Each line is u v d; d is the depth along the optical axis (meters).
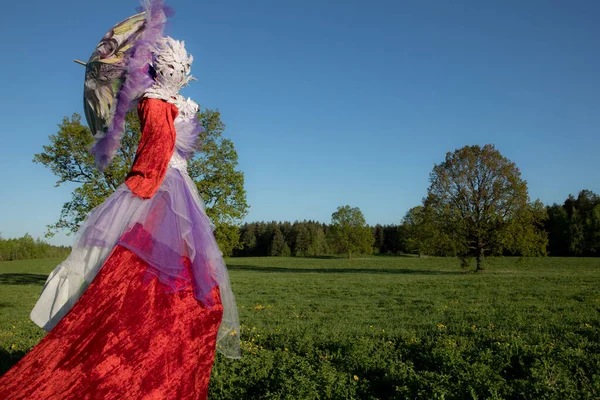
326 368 5.82
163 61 3.25
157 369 2.73
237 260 77.25
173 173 3.35
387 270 47.00
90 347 2.66
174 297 2.93
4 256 80.50
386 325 11.70
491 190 39.22
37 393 2.52
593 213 71.31
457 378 5.60
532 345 7.38
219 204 26.86
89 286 2.82
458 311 14.34
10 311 17.14
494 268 44.16
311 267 55.09
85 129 24.00
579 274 33.00
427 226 40.75
